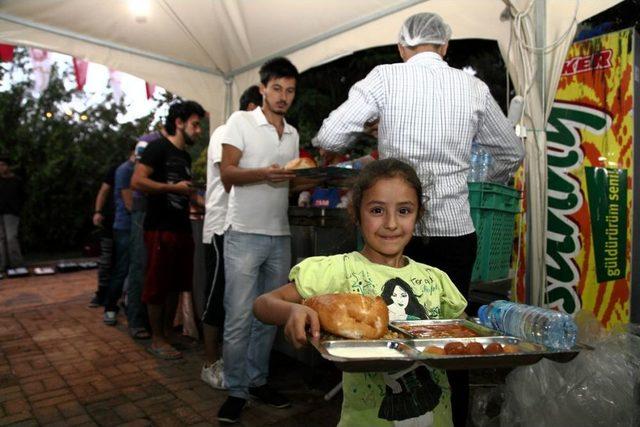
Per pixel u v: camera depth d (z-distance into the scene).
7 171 8.28
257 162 2.67
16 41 3.62
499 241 2.64
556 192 3.12
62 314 5.09
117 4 3.55
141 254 4.05
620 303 2.93
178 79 4.61
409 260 1.54
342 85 6.58
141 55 4.33
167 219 3.49
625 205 2.91
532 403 1.84
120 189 4.54
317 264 1.38
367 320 1.05
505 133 2.12
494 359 0.89
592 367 1.81
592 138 3.00
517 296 3.07
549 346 0.99
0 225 8.23
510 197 2.67
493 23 2.82
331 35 3.80
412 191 1.36
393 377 1.27
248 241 2.59
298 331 1.00
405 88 1.94
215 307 3.05
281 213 2.72
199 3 3.61
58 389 3.04
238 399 2.57
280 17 3.75
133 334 4.14
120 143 12.54
